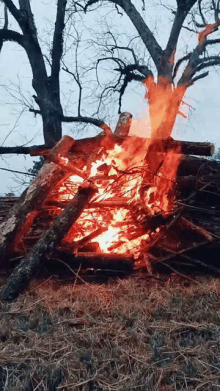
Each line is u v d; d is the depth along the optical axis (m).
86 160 4.71
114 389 2.52
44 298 3.63
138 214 4.28
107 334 3.09
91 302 3.55
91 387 2.58
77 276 3.93
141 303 3.54
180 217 4.34
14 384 2.58
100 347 2.98
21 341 3.05
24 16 12.98
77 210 3.89
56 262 4.12
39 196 4.30
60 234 3.84
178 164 4.75
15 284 3.74
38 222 4.59
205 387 2.53
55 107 13.09
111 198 4.42
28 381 2.59
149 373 2.66
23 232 4.25
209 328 3.10
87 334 3.07
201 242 4.15
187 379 2.58
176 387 2.55
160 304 3.52
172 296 3.64
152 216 4.21
